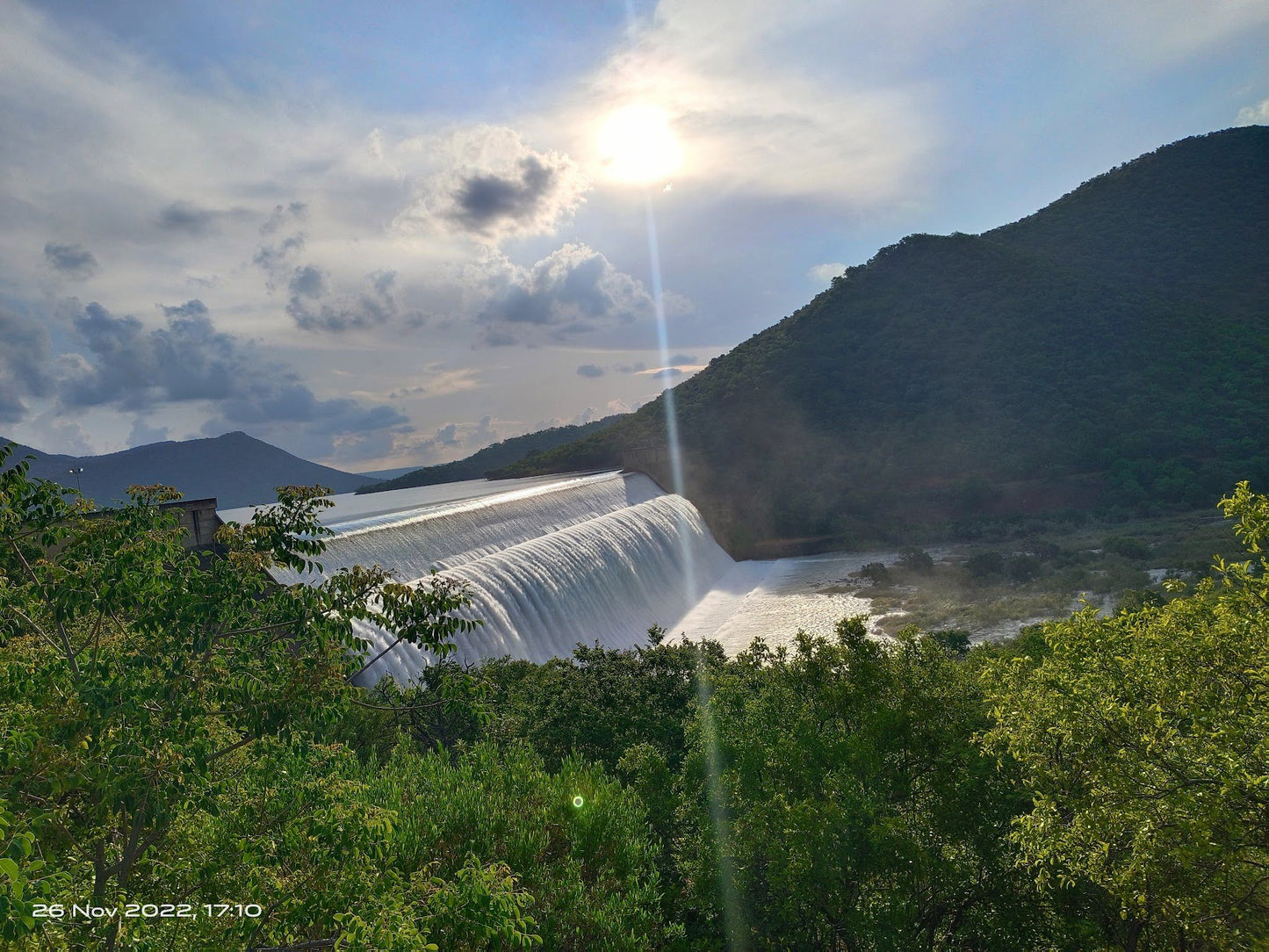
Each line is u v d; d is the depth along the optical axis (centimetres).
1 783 808
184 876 1020
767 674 2895
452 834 1529
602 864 1592
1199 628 1450
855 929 1423
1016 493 10306
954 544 9506
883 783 1736
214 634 987
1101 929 1628
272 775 1049
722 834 1641
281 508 1139
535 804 1681
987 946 1644
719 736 1873
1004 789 1656
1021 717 1502
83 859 989
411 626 1080
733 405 14325
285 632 1088
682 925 1616
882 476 11312
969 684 2020
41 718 818
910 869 1487
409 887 1080
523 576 5466
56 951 796
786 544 10306
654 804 1948
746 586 8519
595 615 6031
